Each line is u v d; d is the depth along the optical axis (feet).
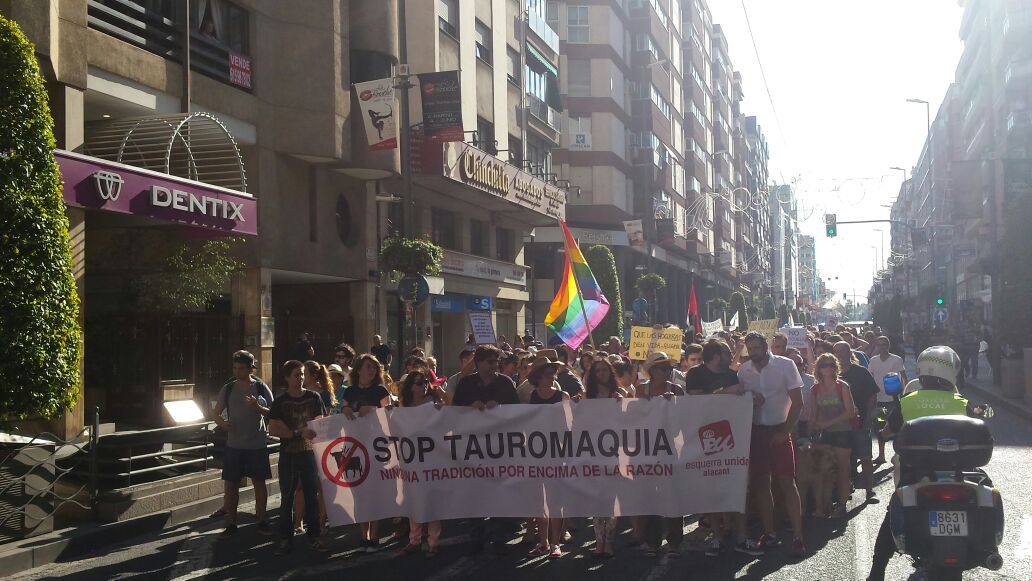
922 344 136.77
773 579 24.90
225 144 60.23
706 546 29.55
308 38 66.59
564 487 28.35
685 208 216.95
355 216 76.33
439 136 77.15
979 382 102.32
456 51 96.17
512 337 119.65
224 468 32.50
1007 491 37.19
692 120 220.84
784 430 28.37
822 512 34.04
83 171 43.01
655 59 183.83
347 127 69.05
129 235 55.26
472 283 102.42
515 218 112.47
